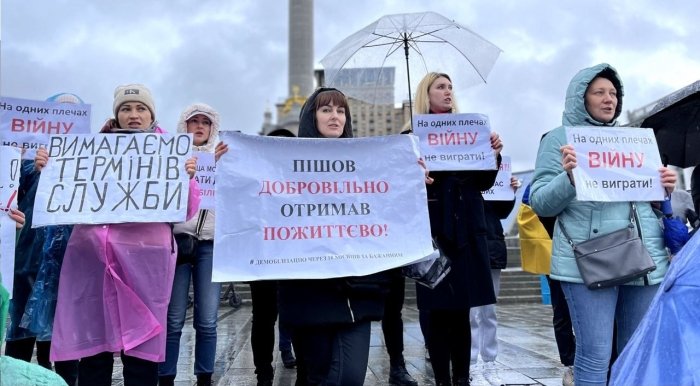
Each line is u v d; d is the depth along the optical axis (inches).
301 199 113.1
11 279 110.6
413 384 167.6
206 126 176.7
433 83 166.6
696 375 58.4
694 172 120.4
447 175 148.6
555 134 123.0
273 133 188.9
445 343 144.2
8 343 139.6
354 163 117.3
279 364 218.4
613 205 113.1
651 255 111.0
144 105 137.7
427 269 118.1
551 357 219.5
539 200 117.8
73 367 144.3
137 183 117.4
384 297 111.0
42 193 116.0
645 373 63.2
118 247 111.3
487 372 180.4
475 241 142.9
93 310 110.4
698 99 119.1
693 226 124.6
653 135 116.8
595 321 108.3
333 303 104.8
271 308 167.6
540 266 183.2
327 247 110.8
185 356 227.3
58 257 130.4
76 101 164.7
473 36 193.6
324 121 121.1
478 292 139.9
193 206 122.5
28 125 146.2
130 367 109.6
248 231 109.1
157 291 112.0
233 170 111.7
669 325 65.2
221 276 105.0
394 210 115.8
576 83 122.0
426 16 187.0
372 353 235.5
